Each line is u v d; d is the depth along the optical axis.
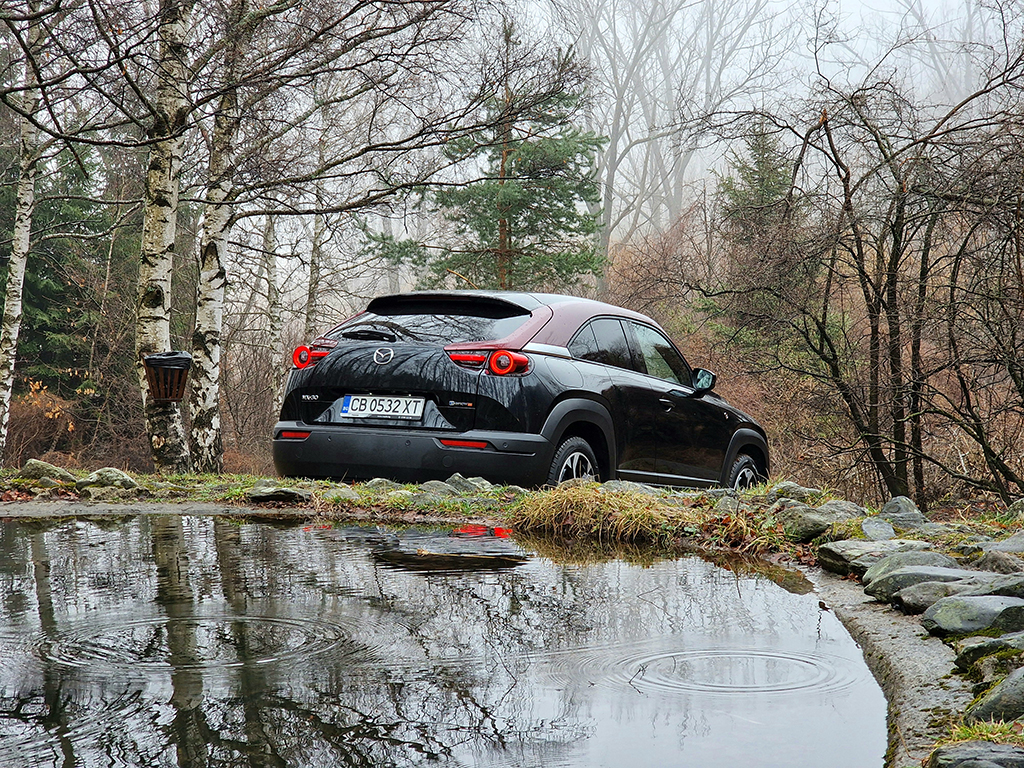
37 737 1.48
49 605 2.52
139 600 2.59
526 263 21.20
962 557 3.34
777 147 10.05
